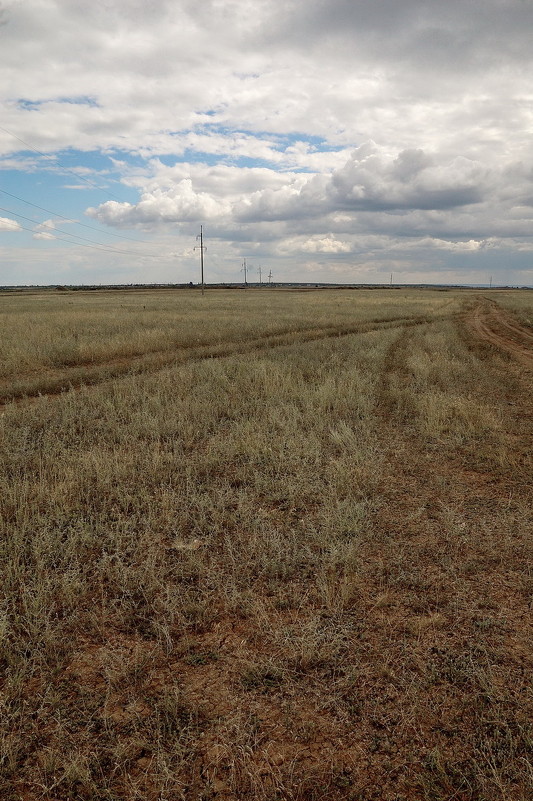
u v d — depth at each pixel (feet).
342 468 19.02
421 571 12.63
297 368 41.11
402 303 164.66
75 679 9.14
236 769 7.28
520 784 7.03
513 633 10.28
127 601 11.28
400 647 9.89
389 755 7.55
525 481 18.42
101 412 28.91
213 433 25.35
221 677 9.19
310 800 6.86
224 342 63.87
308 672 9.29
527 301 209.56
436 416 26.63
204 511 15.67
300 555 13.11
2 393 34.50
